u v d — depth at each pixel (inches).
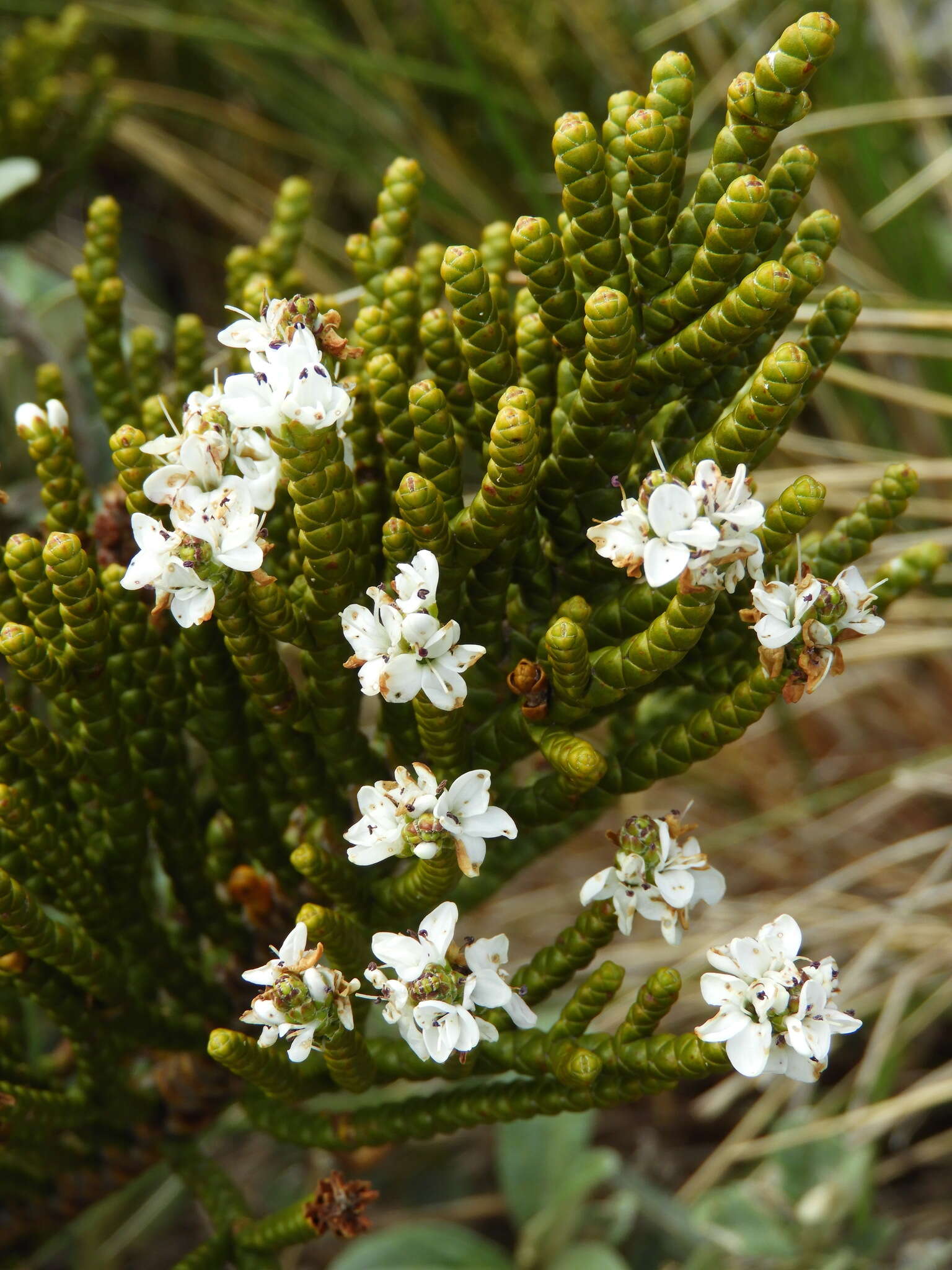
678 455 5.1
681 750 5.0
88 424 9.4
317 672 5.0
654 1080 4.8
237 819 5.6
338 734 5.2
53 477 5.6
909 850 10.1
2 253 11.3
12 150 10.2
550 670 4.9
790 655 4.7
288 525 5.4
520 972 5.1
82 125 10.6
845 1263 8.4
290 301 4.7
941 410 9.6
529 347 5.2
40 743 5.2
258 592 4.7
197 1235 10.3
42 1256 8.3
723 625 5.1
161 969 5.8
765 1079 9.2
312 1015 4.6
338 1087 5.2
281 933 6.0
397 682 4.5
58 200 10.8
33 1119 5.5
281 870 5.8
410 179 5.8
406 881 5.0
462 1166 10.5
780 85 4.6
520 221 4.7
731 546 4.4
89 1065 5.7
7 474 9.3
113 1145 6.2
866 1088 8.9
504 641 5.3
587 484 5.0
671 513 4.4
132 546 6.2
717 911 10.6
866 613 4.7
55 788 5.6
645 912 4.8
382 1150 7.0
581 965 5.0
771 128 4.7
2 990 6.2
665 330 4.9
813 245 5.0
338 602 4.8
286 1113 5.8
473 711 5.3
